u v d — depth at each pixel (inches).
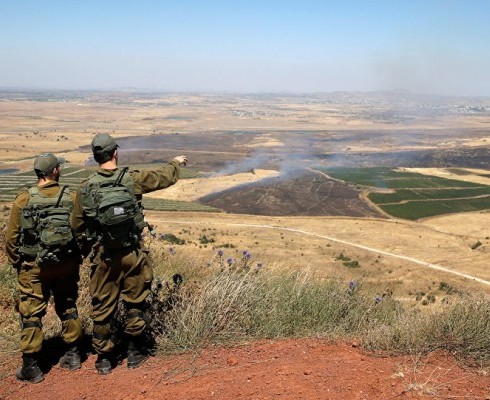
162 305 221.3
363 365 167.8
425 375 160.1
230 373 165.8
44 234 175.5
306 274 264.7
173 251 371.6
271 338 204.7
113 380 172.6
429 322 200.1
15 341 204.2
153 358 188.1
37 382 174.1
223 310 206.8
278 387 149.7
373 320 235.8
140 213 181.8
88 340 209.6
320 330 215.6
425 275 2032.5
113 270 177.5
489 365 171.0
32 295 180.7
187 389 156.3
